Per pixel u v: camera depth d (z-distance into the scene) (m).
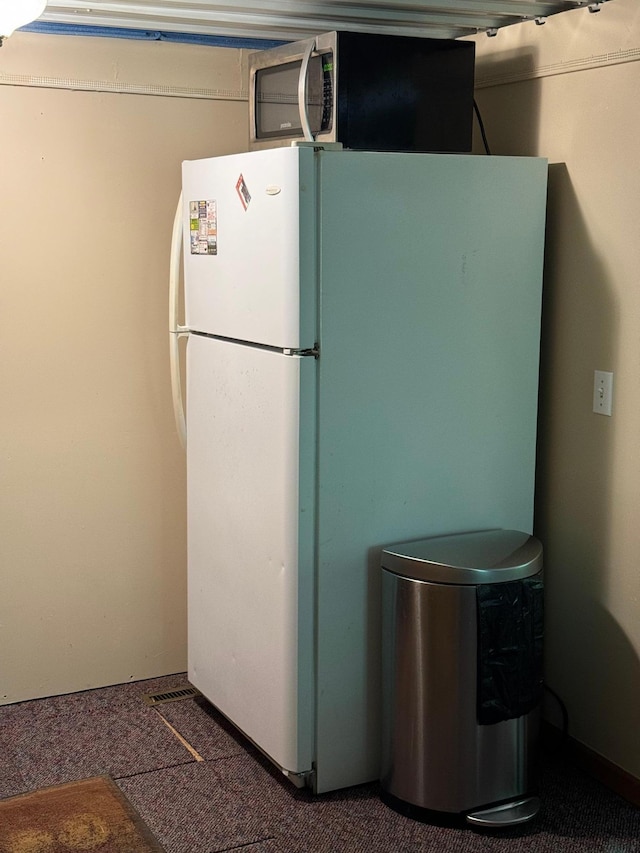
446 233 2.77
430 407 2.85
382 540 2.84
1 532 3.33
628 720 2.87
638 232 2.69
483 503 2.98
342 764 2.89
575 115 2.88
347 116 2.74
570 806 2.84
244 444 2.92
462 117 2.93
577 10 2.82
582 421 2.97
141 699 3.49
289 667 2.79
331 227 2.62
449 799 2.71
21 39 3.12
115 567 3.52
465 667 2.63
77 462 3.40
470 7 2.84
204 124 3.42
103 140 3.29
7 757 3.08
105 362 3.40
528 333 2.96
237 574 3.03
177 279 3.19
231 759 3.08
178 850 2.60
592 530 2.96
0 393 3.27
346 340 2.69
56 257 3.28
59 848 1.45
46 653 3.47
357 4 2.86
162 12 2.92
